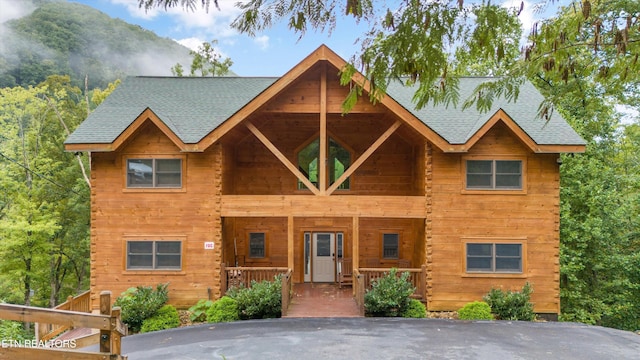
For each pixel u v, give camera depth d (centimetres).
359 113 1350
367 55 346
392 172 1546
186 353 773
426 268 1259
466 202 1259
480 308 1147
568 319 1736
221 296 1274
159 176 1296
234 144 1512
